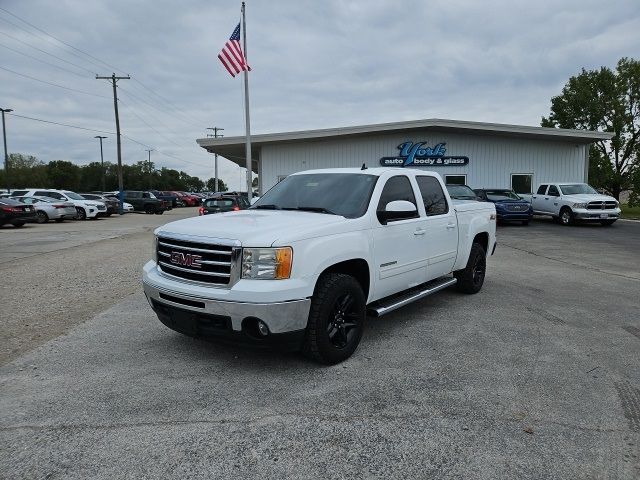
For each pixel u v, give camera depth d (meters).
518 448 2.95
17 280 8.32
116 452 2.89
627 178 40.66
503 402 3.56
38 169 100.94
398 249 5.10
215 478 2.65
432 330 5.35
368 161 25.05
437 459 2.83
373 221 4.73
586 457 2.86
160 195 50.94
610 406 3.51
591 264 10.29
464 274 6.99
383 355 4.55
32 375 4.07
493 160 24.80
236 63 20.00
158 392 3.72
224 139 24.03
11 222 21.06
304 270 3.88
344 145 25.05
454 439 3.05
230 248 3.82
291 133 23.66
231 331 3.82
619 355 4.57
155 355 4.53
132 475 2.67
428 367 4.24
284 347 3.92
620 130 41.09
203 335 4.02
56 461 2.80
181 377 4.01
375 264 4.73
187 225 4.35
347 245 4.31
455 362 4.36
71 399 3.60
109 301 6.76
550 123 45.31
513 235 16.77
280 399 3.60
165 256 4.32
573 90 43.31
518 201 20.38
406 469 2.73
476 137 24.70
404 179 5.53
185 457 2.84
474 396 3.65
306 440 3.03
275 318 3.73
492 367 4.24
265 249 3.77
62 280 8.32
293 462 2.80
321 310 4.05
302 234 3.94
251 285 3.73
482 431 3.14
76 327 5.46
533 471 2.72
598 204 19.92
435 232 5.83
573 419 3.31
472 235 6.85
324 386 3.83
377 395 3.67
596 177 41.31
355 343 4.48
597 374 4.10
